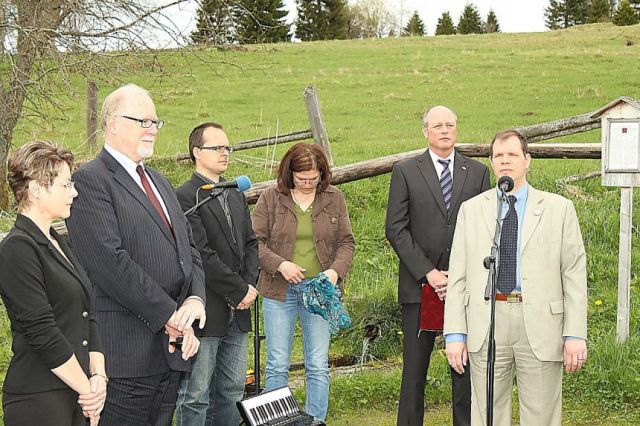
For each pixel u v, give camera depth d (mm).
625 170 5918
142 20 8617
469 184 4832
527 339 4039
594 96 20438
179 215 3910
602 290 7363
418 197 4809
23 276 3033
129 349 3631
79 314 3232
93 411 3227
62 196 3172
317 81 24094
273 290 4770
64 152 3225
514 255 4090
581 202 9250
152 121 3734
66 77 8469
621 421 5195
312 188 4758
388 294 6902
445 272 4727
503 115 18641
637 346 5879
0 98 8750
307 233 4805
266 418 3953
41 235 3150
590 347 5941
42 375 3098
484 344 4117
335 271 4746
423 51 30266
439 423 5301
